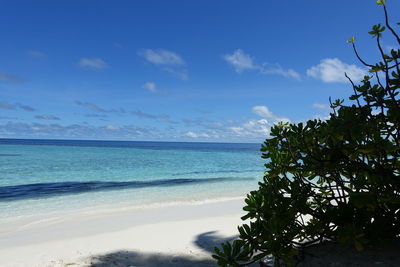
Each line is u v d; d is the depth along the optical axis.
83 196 12.73
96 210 9.80
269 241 3.36
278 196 3.73
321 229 3.97
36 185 16.14
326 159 3.79
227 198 12.15
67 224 7.79
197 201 11.45
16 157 42.38
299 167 3.87
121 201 11.55
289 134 4.05
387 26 3.10
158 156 49.97
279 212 3.60
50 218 8.62
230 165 32.03
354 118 3.36
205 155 56.69
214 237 6.16
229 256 3.37
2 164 30.34
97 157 44.50
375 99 3.66
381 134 3.78
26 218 8.66
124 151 70.12
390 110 3.49
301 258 3.92
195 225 7.22
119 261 4.83
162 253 5.19
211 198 12.16
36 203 11.18
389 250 3.87
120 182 17.56
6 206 10.61
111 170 25.09
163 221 7.81
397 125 3.56
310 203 4.40
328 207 4.02
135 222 7.80
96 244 5.83
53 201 11.59
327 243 4.33
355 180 3.67
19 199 12.05
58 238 6.32
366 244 3.91
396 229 3.98
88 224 7.70
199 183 17.19
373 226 3.86
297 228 3.74
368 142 3.47
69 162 33.88
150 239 6.09
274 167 3.90
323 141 3.58
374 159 3.80
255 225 3.54
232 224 7.29
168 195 12.97
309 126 3.90
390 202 3.61
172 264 4.64
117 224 7.59
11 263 4.85
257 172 23.89
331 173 3.92
